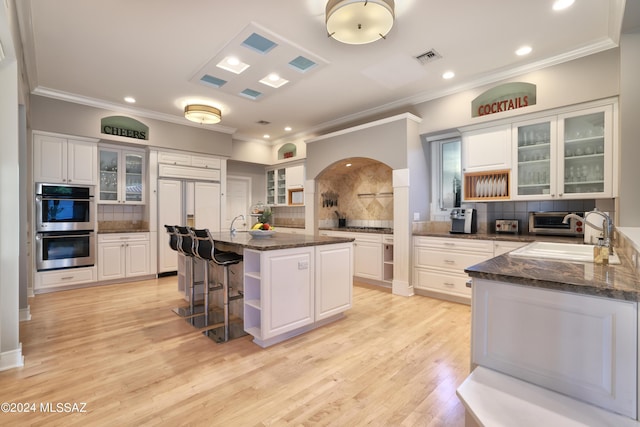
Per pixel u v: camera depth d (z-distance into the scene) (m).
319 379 2.09
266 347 2.58
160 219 5.17
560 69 3.21
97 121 4.54
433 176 4.60
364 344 2.65
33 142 4.08
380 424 1.65
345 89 4.04
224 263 2.85
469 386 1.26
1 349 2.20
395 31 2.76
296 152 6.46
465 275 3.72
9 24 1.95
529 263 1.62
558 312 1.22
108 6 2.42
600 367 1.13
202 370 2.20
